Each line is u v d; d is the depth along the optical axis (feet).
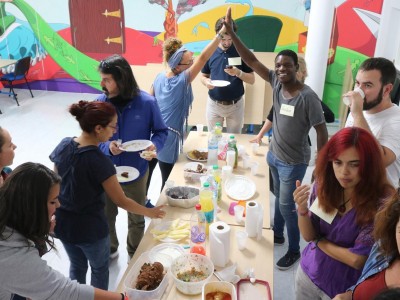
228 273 5.85
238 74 12.05
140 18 19.98
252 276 5.88
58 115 19.56
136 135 8.59
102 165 6.36
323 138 8.26
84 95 22.27
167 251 6.38
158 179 14.12
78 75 22.08
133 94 8.25
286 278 9.36
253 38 19.10
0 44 21.99
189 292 5.51
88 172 6.32
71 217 6.59
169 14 19.57
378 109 6.46
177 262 5.89
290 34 18.78
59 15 20.75
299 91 8.18
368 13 17.07
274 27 18.75
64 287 4.68
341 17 17.33
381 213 4.06
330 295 5.42
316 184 5.28
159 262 5.92
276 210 10.23
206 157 9.73
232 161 9.09
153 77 17.43
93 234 6.68
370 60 6.23
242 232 6.61
